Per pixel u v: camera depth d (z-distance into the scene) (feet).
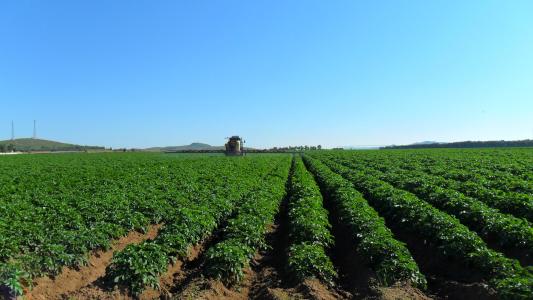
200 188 100.12
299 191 88.63
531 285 33.63
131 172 149.59
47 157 288.10
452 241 46.91
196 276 44.62
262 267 50.34
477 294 37.14
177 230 53.78
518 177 108.68
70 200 79.66
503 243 49.21
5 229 54.08
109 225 57.16
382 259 44.01
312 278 41.68
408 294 37.60
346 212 65.05
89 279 46.34
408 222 60.59
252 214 66.59
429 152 273.33
